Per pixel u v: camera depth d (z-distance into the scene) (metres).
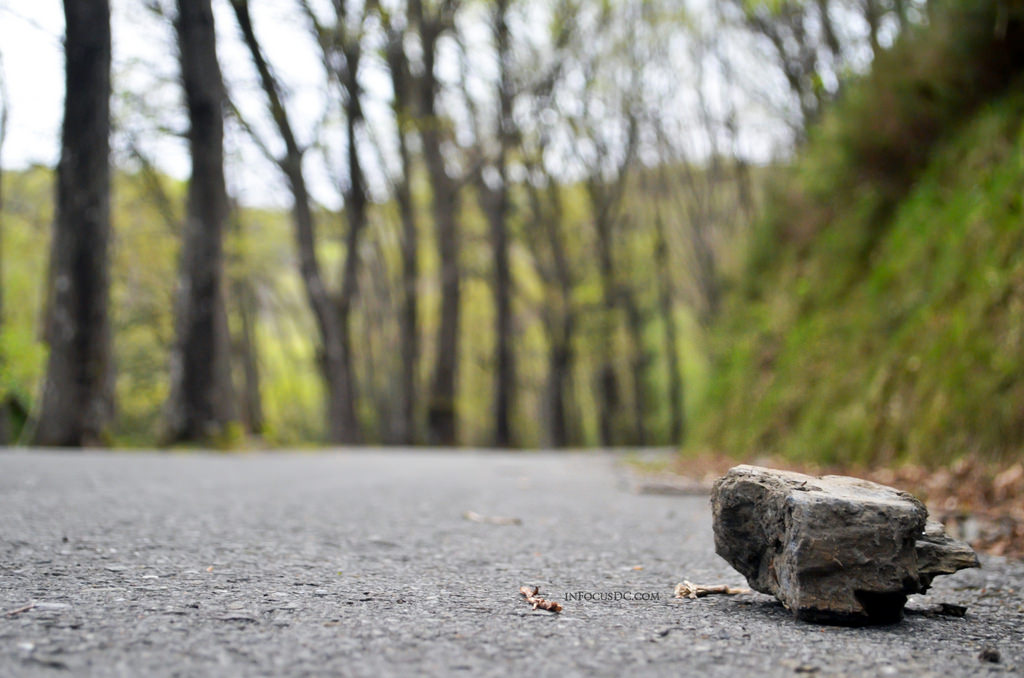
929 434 6.55
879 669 2.05
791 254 11.54
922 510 2.53
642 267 34.97
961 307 6.96
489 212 30.27
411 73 23.89
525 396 46.72
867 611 2.52
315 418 50.59
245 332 33.09
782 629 2.41
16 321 29.80
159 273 28.06
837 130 10.73
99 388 12.19
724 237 31.75
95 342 12.14
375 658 1.96
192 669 1.82
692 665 2.01
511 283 35.66
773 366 10.57
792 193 12.12
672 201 35.81
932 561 2.55
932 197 8.42
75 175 12.02
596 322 32.69
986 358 6.32
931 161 8.86
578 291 31.92
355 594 2.70
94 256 12.11
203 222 13.68
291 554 3.47
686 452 12.40
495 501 6.00
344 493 6.17
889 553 2.48
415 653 2.02
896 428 7.08
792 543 2.51
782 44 18.22
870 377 7.90
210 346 13.57
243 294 33.19
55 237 12.15
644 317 38.12
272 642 2.06
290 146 21.27
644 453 17.72
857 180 10.31
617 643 2.19
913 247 8.33
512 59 26.92
